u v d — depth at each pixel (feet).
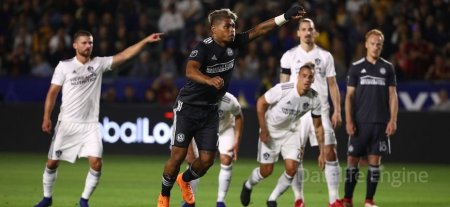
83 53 84.64
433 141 151.23
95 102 85.87
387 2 180.04
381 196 105.09
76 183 114.52
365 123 91.91
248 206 93.40
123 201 96.68
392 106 91.81
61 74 84.79
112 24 181.57
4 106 164.96
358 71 92.58
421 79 166.91
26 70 182.50
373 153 92.22
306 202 97.81
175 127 76.95
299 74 81.92
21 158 151.53
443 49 169.78
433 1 178.09
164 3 189.57
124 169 134.62
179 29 185.57
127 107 159.53
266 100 83.15
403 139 152.46
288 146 84.43
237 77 172.35
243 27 176.24
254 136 156.15
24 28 186.80
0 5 193.67
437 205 96.58
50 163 85.20
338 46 167.94
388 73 92.07
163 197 78.54
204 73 74.79
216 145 77.10
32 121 163.73
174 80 170.19
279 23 75.20
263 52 173.37
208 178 123.13
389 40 172.04
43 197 91.81
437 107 158.40
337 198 88.89
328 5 181.57
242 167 140.46
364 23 175.63
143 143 159.02
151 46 183.93
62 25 185.78
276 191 86.22
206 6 190.49
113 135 160.25
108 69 86.17
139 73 175.83
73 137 84.79
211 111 76.95
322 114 90.79
